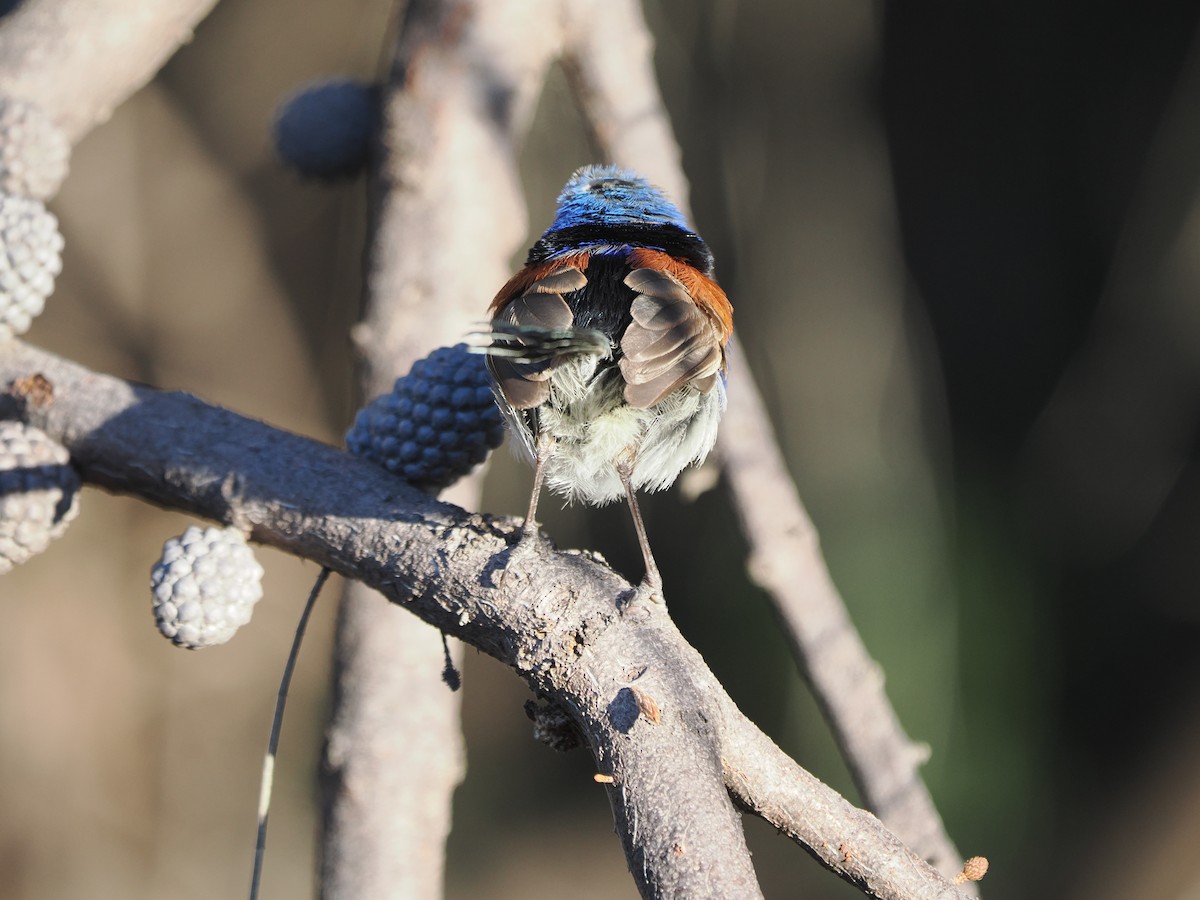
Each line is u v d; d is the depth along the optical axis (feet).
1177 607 47.80
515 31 19.11
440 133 18.54
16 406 14.94
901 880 10.53
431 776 16.35
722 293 17.47
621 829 10.12
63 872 47.55
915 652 41.42
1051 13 50.52
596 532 48.39
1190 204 43.98
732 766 10.71
